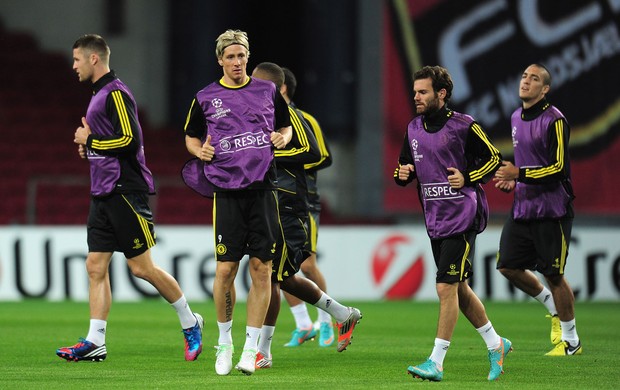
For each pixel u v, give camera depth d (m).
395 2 61.88
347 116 65.56
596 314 44.72
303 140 25.02
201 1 69.81
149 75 70.88
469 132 22.17
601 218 62.56
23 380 21.97
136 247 25.06
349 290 53.44
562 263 27.53
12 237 50.72
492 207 61.22
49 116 67.81
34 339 31.94
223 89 22.73
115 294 51.06
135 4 70.94
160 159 66.50
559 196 27.47
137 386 20.97
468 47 61.53
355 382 21.80
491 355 22.58
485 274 53.66
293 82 28.33
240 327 36.81
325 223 60.78
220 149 22.50
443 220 22.20
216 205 22.77
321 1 65.50
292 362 25.86
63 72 71.31
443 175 22.22
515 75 61.72
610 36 62.16
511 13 61.66
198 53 69.81
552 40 61.88
